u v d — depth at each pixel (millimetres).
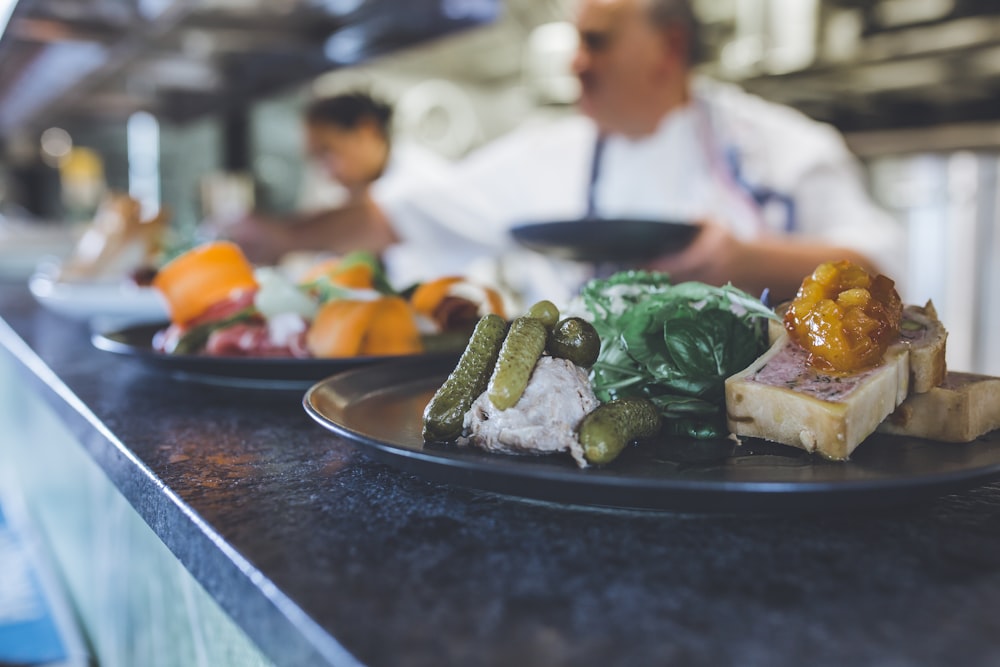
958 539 530
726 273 2049
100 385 1136
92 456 930
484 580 474
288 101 5148
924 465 620
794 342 741
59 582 1610
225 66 2887
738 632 409
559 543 530
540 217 3227
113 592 1218
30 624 1341
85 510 1405
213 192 5027
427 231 3238
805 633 407
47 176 5148
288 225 3066
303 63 2789
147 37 2225
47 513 1807
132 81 2988
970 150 3281
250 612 492
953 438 688
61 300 1678
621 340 792
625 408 649
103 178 5305
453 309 1193
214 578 549
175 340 1139
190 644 844
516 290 3014
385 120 3201
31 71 2635
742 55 2820
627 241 1597
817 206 2744
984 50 2564
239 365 1013
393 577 478
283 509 600
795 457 648
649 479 503
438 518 580
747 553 511
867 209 2773
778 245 2172
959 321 3592
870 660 380
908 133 3344
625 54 2689
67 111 3449
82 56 2428
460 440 680
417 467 573
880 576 475
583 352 717
